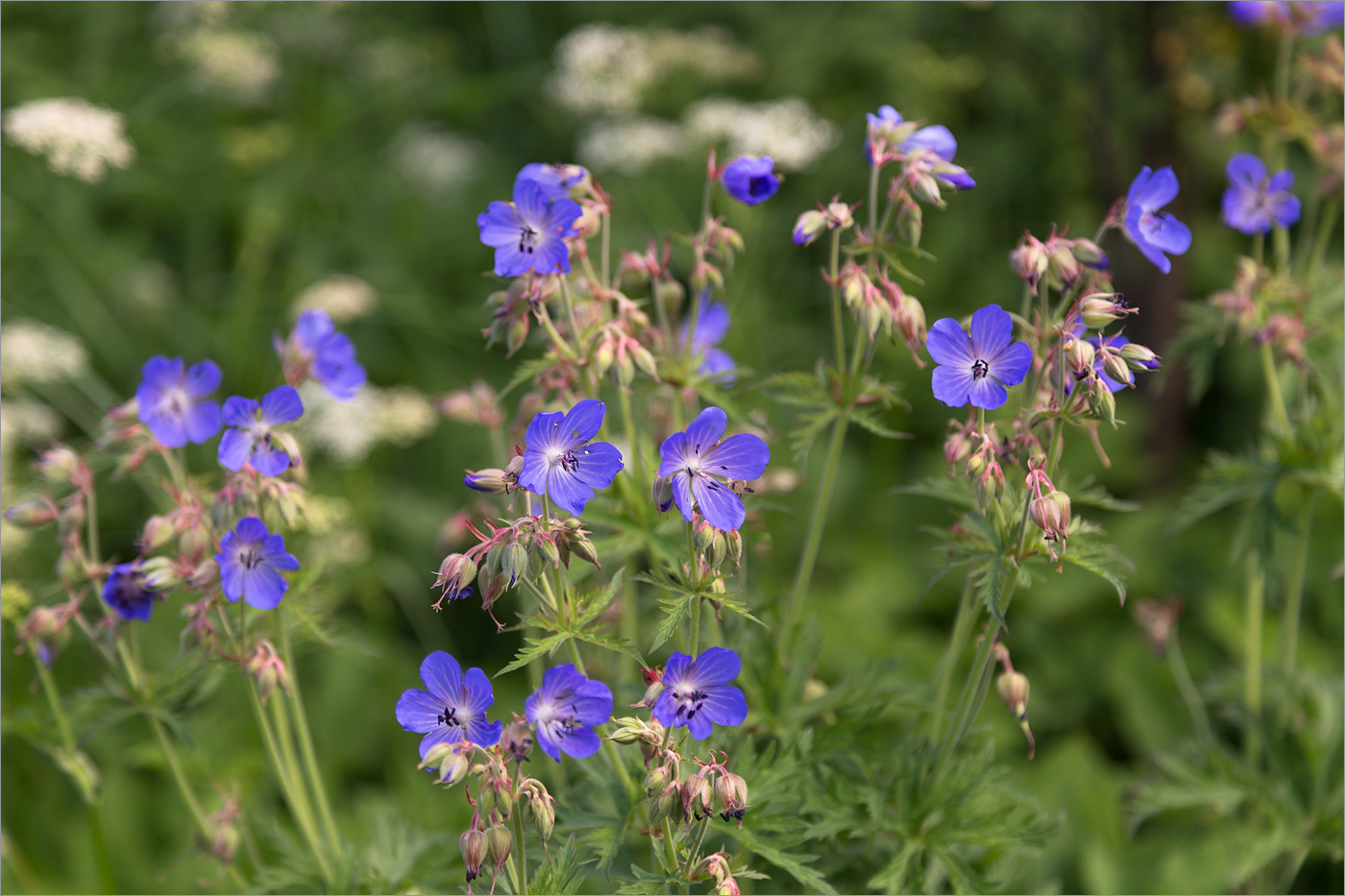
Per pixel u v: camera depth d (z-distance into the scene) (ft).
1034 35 8.07
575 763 5.01
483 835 4.45
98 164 6.28
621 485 5.01
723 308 5.31
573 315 4.85
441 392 8.00
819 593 6.79
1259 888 5.56
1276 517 5.40
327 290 7.38
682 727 4.56
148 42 10.23
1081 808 5.79
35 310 8.27
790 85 9.19
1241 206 5.50
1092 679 6.66
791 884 5.04
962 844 4.93
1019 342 4.57
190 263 8.80
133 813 5.96
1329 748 5.47
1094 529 4.71
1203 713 5.87
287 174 8.66
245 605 4.91
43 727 5.18
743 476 4.53
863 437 7.90
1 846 5.65
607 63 8.20
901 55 8.48
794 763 4.83
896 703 5.05
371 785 6.42
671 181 8.79
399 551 7.32
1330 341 5.56
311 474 7.34
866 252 4.88
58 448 5.03
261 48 9.19
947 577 6.98
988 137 8.55
